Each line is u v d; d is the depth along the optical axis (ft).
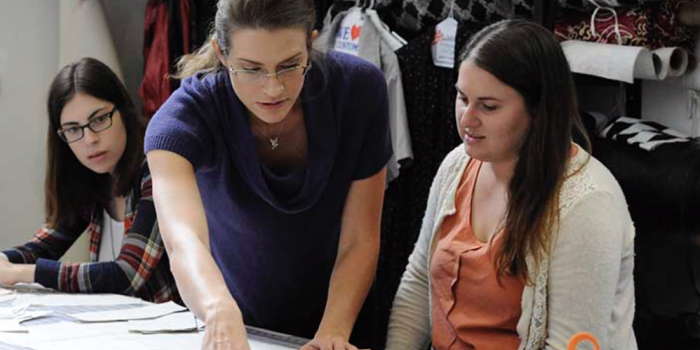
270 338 5.14
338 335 4.92
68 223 7.28
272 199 5.02
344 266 5.25
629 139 7.36
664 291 7.03
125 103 6.82
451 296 4.73
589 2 7.47
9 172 10.32
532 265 4.24
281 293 5.52
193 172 4.80
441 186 5.03
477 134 4.28
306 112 4.94
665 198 6.90
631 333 4.54
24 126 10.25
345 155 5.14
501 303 4.46
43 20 10.11
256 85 4.44
